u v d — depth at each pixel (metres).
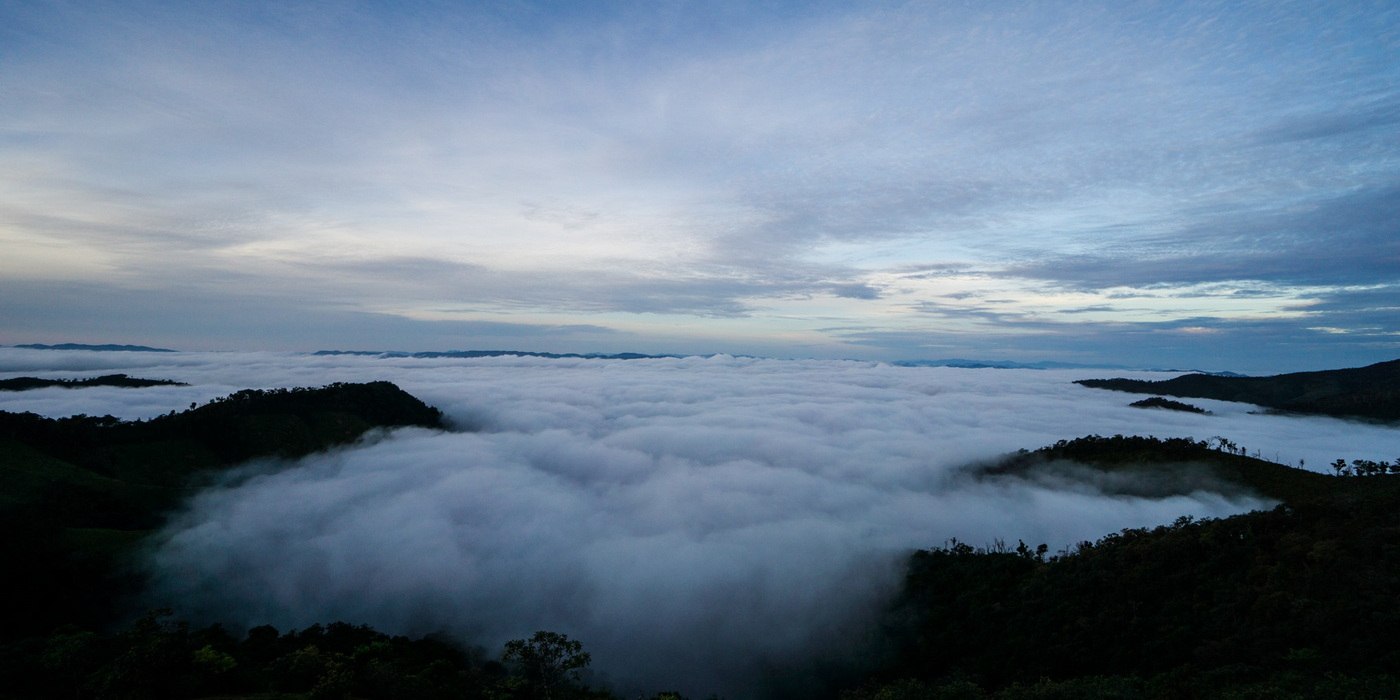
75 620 65.56
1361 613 42.03
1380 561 46.97
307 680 34.88
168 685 32.09
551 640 45.59
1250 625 46.78
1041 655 56.62
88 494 98.81
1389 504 55.91
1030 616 64.50
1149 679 44.38
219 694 32.38
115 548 82.12
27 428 112.56
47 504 91.00
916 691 48.38
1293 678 37.78
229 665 34.16
